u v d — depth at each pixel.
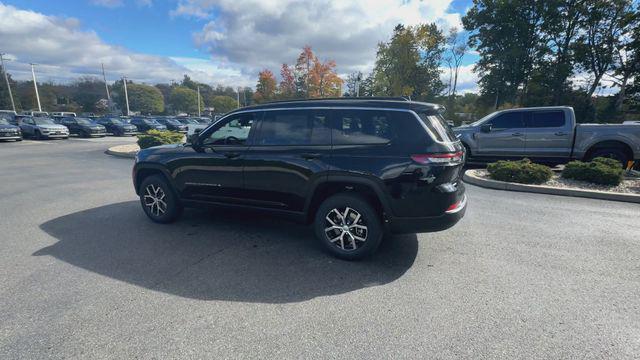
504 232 4.62
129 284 3.13
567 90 32.69
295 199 3.86
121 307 2.74
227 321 2.57
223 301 2.86
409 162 3.30
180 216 5.26
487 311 2.73
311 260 3.71
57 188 7.40
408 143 3.34
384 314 2.68
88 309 2.71
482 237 4.43
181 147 4.64
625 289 3.09
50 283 3.13
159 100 116.56
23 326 2.48
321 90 44.59
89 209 5.70
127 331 2.43
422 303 2.85
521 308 2.77
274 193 3.96
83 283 3.14
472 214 5.48
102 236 4.40
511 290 3.07
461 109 54.34
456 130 10.06
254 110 4.10
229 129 4.23
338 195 3.62
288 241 4.27
